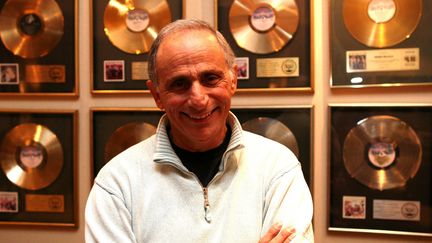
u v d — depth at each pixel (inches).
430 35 60.9
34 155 70.4
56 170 70.0
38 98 70.4
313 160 64.5
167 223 41.1
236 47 65.1
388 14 61.7
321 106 64.6
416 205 62.3
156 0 66.7
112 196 42.3
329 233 65.1
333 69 63.6
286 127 64.7
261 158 43.8
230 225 40.8
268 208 41.7
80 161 70.2
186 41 39.1
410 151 62.2
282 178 42.7
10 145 70.5
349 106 63.5
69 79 69.2
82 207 70.3
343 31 63.2
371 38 62.2
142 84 67.6
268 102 65.5
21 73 69.6
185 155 44.1
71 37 68.8
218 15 65.4
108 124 68.7
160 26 66.6
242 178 42.5
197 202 41.4
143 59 67.3
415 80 61.3
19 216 70.9
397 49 61.6
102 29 68.1
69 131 69.9
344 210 64.4
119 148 68.2
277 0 64.3
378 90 62.9
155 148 43.3
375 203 63.4
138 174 43.1
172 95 40.0
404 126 62.3
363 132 63.4
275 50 64.3
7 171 70.6
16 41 69.5
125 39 67.4
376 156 63.1
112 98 68.9
